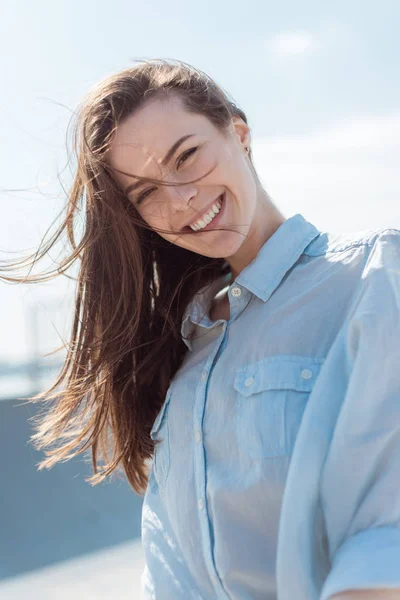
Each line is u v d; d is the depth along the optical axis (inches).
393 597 30.3
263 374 42.3
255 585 41.0
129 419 56.2
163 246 55.5
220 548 41.9
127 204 49.9
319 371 40.7
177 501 45.8
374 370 35.4
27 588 148.6
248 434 41.5
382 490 33.6
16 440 216.7
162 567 48.1
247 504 41.1
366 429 34.8
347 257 43.3
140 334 55.9
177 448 47.0
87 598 140.8
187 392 47.8
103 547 173.9
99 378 55.7
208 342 50.6
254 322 44.9
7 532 187.8
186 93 45.8
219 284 55.3
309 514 35.5
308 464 35.9
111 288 53.1
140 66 48.9
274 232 49.4
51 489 212.1
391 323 36.4
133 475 58.8
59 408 57.6
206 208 45.5
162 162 45.1
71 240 54.7
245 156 49.4
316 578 34.9
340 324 41.5
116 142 46.7
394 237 42.0
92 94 49.4
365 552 31.5
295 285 44.6
